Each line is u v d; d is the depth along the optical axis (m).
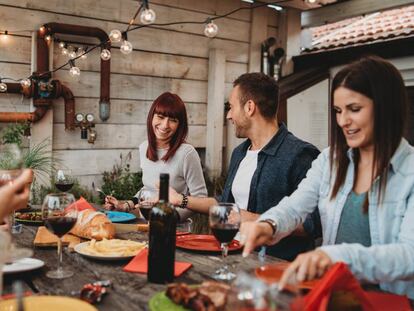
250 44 5.30
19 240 1.85
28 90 3.74
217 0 5.00
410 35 4.74
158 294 1.19
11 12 3.77
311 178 1.76
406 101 1.48
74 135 4.15
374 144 1.48
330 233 1.64
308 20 5.94
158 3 4.57
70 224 1.44
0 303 1.05
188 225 2.28
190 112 4.88
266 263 1.57
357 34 5.58
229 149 5.14
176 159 2.72
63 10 4.02
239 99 2.30
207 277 1.41
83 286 1.32
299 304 0.77
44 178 3.88
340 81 1.49
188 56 4.83
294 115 5.07
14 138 3.64
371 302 1.20
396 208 1.47
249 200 2.25
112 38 2.74
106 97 4.22
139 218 2.39
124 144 4.46
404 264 1.22
